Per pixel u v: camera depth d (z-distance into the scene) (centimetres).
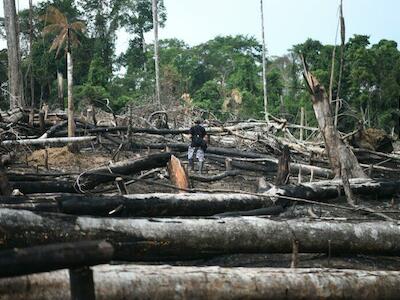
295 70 5191
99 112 2736
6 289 566
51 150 1688
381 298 734
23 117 1970
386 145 1914
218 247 830
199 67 7006
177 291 633
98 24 5703
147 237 787
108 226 772
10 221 723
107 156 1772
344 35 1442
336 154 1455
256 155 1827
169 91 4534
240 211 1080
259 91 5441
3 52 4159
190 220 831
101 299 597
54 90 4428
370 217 1193
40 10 4841
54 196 927
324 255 938
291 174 1661
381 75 4244
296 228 880
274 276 688
